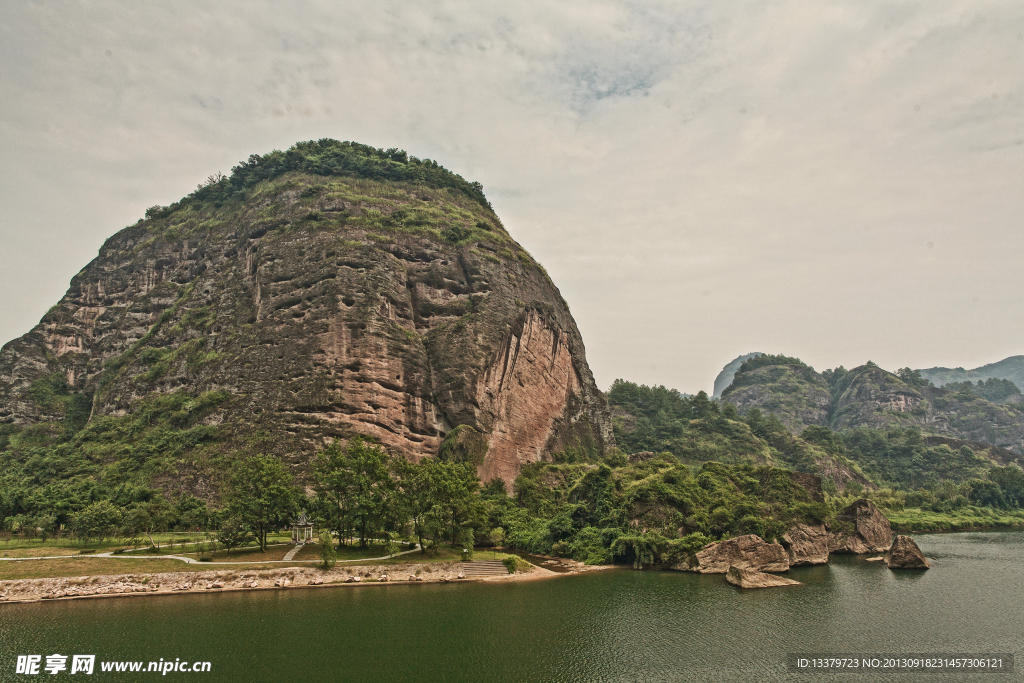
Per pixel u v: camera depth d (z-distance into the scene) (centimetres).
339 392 10350
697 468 12875
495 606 5862
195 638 4862
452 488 7694
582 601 6141
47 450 11862
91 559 6575
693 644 4950
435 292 12275
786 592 6669
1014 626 5450
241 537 7138
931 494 16700
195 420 10706
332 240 11912
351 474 7594
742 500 9031
